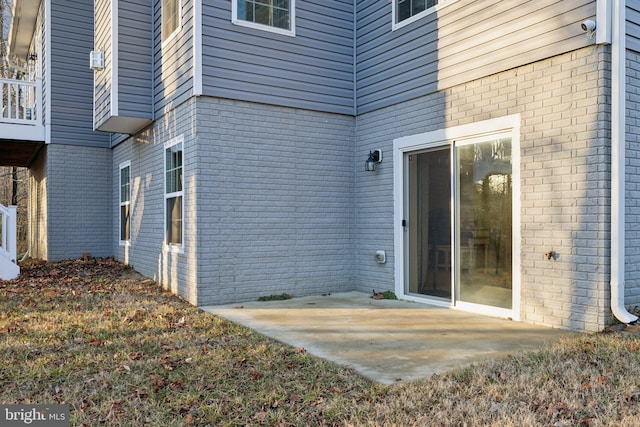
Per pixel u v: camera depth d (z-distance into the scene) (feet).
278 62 23.73
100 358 13.62
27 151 40.47
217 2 22.07
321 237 25.07
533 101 17.63
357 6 26.17
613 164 15.62
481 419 9.57
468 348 14.46
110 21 26.30
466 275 20.33
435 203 21.81
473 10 19.81
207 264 21.75
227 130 22.40
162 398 11.07
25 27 47.62
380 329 17.01
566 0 16.60
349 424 9.52
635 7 16.48
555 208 16.93
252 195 23.03
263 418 9.96
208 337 15.87
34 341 15.24
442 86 21.12
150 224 28.32
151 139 27.94
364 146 25.66
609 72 15.81
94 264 33.81
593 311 15.85
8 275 28.43
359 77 25.98
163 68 25.50
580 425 9.30
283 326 17.53
